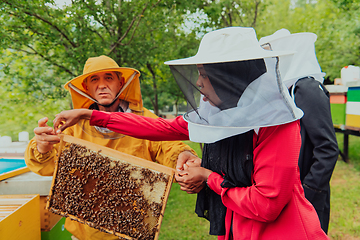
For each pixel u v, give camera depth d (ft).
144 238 4.73
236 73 3.55
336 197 14.07
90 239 6.05
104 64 6.45
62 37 13.50
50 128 5.19
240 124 3.65
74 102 6.87
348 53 24.84
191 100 4.19
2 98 18.28
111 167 4.90
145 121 5.26
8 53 14.23
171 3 15.61
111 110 6.79
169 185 4.68
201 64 3.62
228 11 20.45
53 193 5.20
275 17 32.12
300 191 4.05
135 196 4.78
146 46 15.72
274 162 3.56
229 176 4.16
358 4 20.06
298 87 6.07
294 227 3.84
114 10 14.44
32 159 5.83
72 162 5.01
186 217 12.94
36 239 6.19
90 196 4.94
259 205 3.71
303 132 5.91
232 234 4.52
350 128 16.12
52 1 12.53
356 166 18.97
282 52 3.40
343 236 10.59
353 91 15.78
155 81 21.75
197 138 4.12
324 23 26.08
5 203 5.91
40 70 15.85
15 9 11.96
